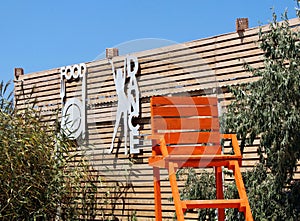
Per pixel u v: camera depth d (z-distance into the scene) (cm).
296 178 512
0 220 545
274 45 469
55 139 616
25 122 608
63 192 592
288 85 438
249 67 490
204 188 525
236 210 495
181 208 404
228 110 500
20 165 557
